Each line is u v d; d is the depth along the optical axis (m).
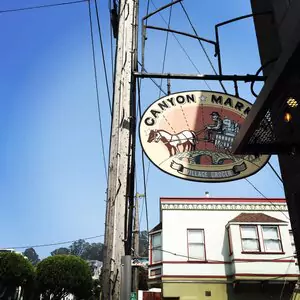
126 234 4.85
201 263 17.95
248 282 17.05
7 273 29.88
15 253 31.20
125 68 5.65
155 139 5.41
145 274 28.89
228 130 5.51
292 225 5.21
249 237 17.81
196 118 5.61
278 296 17.05
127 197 5.02
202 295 17.42
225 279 17.62
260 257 17.27
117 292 4.34
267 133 4.38
